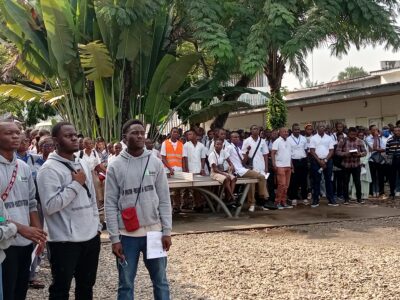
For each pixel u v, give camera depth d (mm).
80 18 14547
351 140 12453
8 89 16094
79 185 4020
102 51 13219
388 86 16578
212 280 6102
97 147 12016
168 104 15602
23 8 14672
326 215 10789
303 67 17844
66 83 15305
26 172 4168
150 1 13281
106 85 14953
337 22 14836
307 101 20453
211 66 19578
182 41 17125
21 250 4027
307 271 6305
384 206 11961
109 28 14086
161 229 4371
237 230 9406
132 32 13578
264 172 11562
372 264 6531
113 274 6559
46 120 26312
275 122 17891
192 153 11664
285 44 13211
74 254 4055
